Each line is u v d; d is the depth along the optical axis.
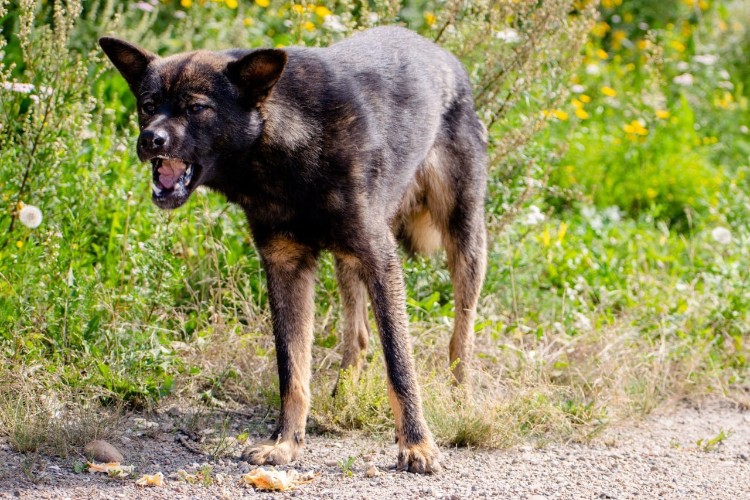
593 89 10.72
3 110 6.09
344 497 4.33
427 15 8.30
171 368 5.62
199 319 6.12
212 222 6.35
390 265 4.94
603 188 9.05
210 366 5.76
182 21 9.34
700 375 6.32
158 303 5.93
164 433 5.08
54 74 6.20
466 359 5.84
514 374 5.99
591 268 7.48
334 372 5.92
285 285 5.06
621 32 12.27
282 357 5.00
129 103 8.25
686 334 6.66
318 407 5.39
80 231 6.13
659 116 9.74
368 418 5.31
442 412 5.25
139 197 6.68
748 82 11.86
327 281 6.41
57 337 5.56
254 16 9.80
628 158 9.34
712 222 8.56
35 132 6.12
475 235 5.95
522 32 6.98
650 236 8.16
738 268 7.34
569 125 9.45
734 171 9.78
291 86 4.79
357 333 5.75
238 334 6.04
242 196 4.92
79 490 4.29
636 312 6.94
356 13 8.67
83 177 6.71
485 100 6.90
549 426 5.49
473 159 5.95
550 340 6.58
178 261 6.29
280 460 4.76
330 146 4.76
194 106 4.54
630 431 5.62
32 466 4.50
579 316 6.69
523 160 7.11
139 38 8.48
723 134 10.41
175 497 4.28
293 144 4.71
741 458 5.18
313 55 5.00
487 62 6.90
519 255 7.21
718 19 12.77
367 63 5.23
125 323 5.73
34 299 5.71
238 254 6.64
